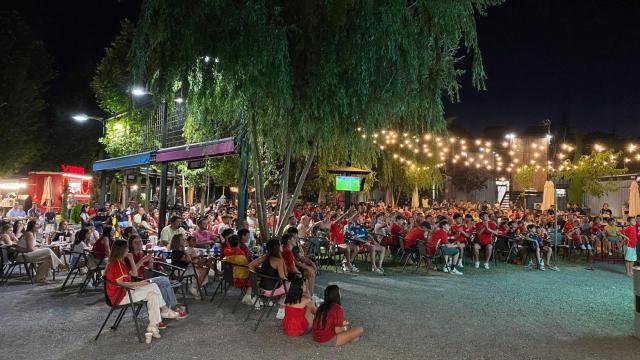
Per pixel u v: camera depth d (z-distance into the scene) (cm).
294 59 816
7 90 2875
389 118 879
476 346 610
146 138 1745
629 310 823
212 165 2192
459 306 833
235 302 838
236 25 741
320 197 3070
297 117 831
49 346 585
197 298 862
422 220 1384
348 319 729
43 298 846
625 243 1366
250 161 1012
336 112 805
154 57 783
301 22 805
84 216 1577
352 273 1174
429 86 862
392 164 2623
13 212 1852
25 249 990
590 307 843
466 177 3481
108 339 616
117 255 623
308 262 868
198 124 963
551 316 773
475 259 1334
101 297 855
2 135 2877
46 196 2239
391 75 809
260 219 977
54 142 3756
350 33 798
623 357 579
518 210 2338
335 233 1220
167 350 576
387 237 1385
